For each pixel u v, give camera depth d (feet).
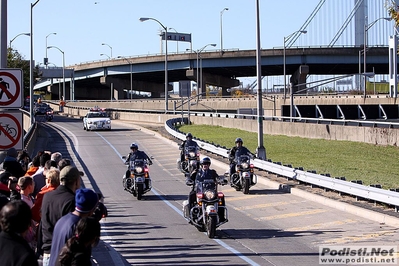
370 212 58.75
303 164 103.55
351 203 64.49
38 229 28.60
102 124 203.00
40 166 46.37
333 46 375.04
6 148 44.29
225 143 145.69
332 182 70.23
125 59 416.05
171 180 93.35
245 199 73.10
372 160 110.22
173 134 167.43
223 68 396.16
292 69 404.36
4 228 19.67
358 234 51.24
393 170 96.89
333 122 168.14
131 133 190.80
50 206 27.40
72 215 23.65
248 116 223.71
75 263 20.31
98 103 412.16
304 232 52.80
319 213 62.44
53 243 23.39
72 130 208.03
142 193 74.02
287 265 40.45
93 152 136.56
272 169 88.99
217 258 42.98
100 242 49.08
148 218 61.46
